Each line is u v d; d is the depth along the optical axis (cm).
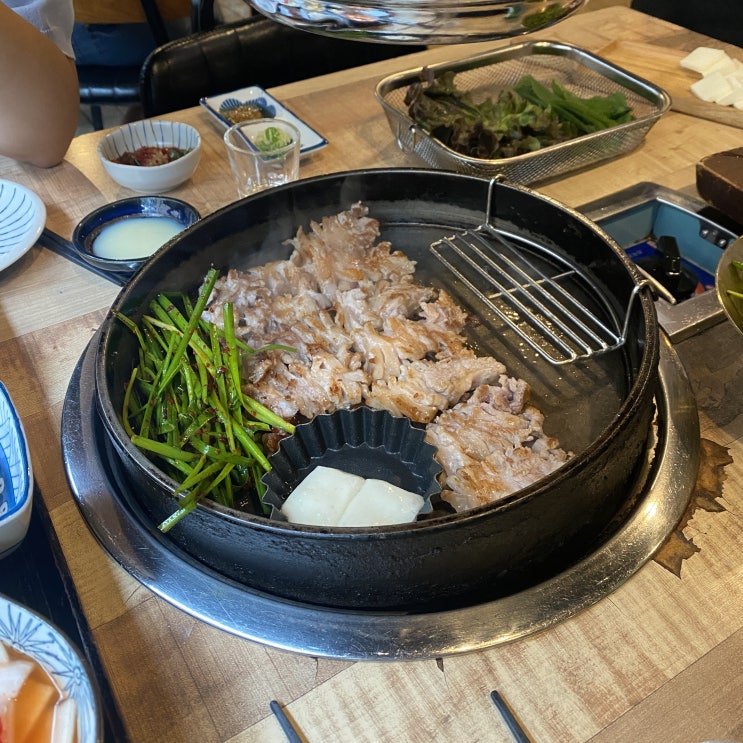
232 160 64
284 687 36
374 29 33
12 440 42
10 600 35
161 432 44
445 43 34
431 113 69
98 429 46
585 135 67
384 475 45
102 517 42
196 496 38
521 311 54
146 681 37
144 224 60
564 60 78
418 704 36
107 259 56
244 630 38
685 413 46
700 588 39
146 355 49
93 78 109
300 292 54
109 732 35
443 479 45
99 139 73
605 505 41
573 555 42
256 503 44
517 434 46
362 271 55
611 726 35
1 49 61
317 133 70
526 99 73
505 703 36
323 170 68
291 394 48
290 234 59
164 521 41
